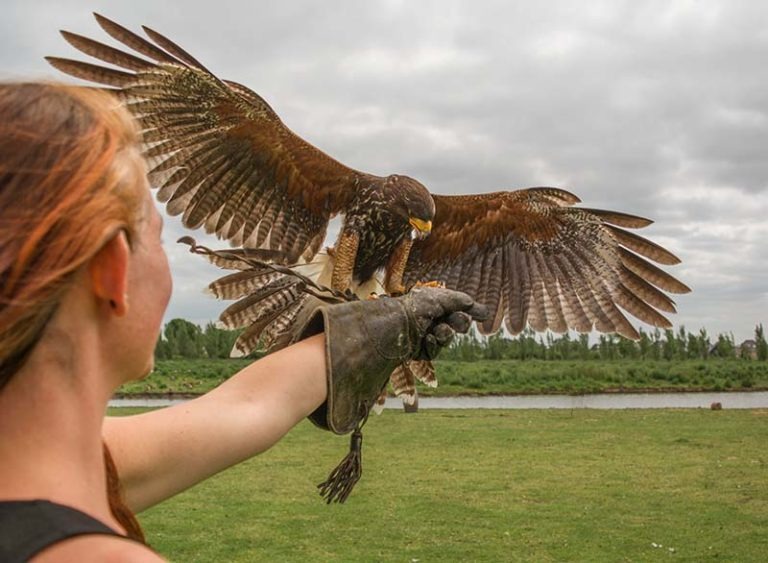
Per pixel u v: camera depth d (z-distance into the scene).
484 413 36.34
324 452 23.42
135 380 1.22
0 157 1.00
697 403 47.25
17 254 0.98
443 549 12.90
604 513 15.36
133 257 1.15
